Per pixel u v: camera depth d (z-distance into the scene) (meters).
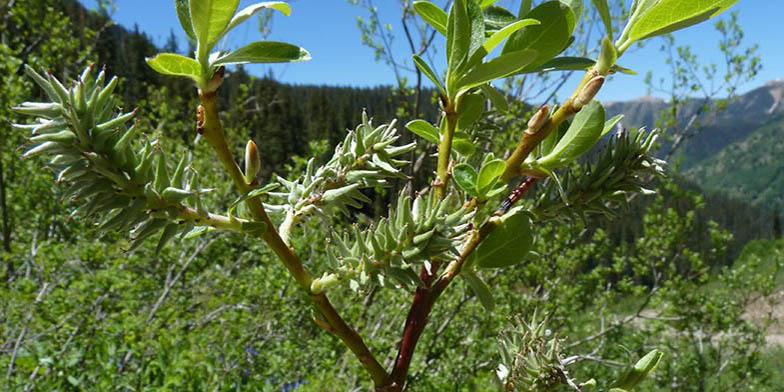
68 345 4.78
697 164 167.88
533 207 1.08
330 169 1.04
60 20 12.53
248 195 0.85
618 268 11.09
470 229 1.04
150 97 15.05
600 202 1.06
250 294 7.59
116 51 43.25
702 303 10.94
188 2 0.80
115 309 6.48
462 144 1.13
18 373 4.45
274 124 54.25
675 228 10.72
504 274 9.51
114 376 4.44
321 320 0.99
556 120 0.96
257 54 0.81
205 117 0.84
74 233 8.42
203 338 5.69
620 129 1.05
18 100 9.16
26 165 9.45
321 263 7.80
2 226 9.57
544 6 0.90
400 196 0.85
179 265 7.93
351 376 6.27
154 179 0.80
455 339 8.35
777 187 141.62
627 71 0.94
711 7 0.85
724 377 12.51
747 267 11.96
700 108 10.87
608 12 0.89
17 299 5.35
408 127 1.18
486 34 1.09
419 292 1.06
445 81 1.03
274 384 5.47
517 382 1.05
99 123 0.76
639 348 9.90
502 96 1.08
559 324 9.15
